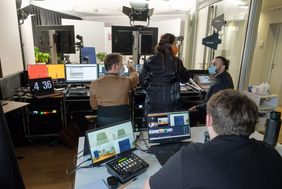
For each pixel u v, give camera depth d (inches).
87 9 286.2
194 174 26.7
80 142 62.5
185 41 226.7
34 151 115.0
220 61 98.0
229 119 29.4
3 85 105.7
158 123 61.4
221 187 25.3
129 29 138.6
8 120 112.6
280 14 191.3
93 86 79.4
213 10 170.7
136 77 94.6
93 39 259.8
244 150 27.6
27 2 164.1
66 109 123.7
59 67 129.7
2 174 40.8
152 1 229.9
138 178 46.9
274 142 60.0
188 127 63.9
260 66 217.5
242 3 129.6
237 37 136.9
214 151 27.8
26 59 160.4
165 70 88.0
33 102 117.3
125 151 54.1
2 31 121.4
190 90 124.3
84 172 49.4
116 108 79.5
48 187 86.8
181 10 275.6
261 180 26.2
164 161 53.0
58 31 143.4
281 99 201.6
